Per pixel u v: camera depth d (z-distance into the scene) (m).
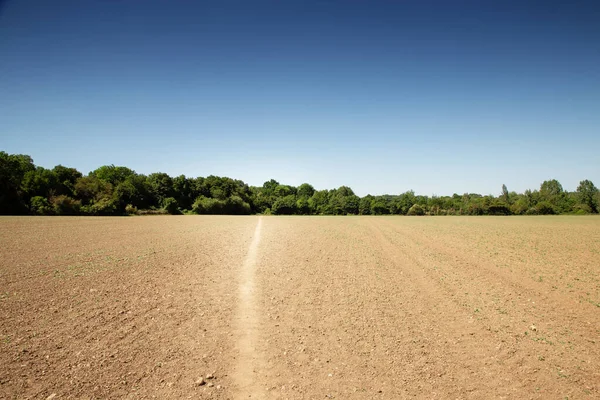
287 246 24.28
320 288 12.91
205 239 27.52
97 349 7.29
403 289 12.91
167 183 94.75
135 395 5.65
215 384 6.10
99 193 69.69
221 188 107.00
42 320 8.79
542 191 113.44
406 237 31.61
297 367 6.83
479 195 132.50
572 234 34.75
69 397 5.51
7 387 5.72
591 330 9.02
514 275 15.45
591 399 5.90
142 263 16.53
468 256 20.66
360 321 9.48
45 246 20.94
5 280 12.55
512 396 5.96
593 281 14.37
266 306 10.64
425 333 8.70
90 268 15.01
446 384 6.30
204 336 8.21
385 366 6.94
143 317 9.30
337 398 5.78
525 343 8.17
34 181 60.78
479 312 10.36
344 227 43.72
